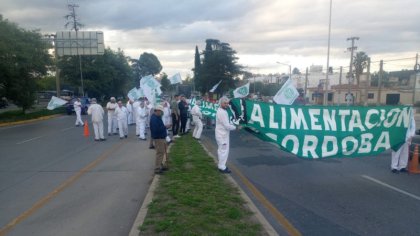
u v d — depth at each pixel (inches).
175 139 619.2
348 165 417.1
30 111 1536.7
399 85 2412.6
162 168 363.9
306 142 359.3
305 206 269.1
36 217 246.8
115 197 290.2
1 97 1240.2
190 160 418.0
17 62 1140.5
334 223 235.3
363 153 361.7
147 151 514.6
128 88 3097.9
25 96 1254.9
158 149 356.8
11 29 1166.3
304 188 318.3
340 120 359.6
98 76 2226.9
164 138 358.6
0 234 219.5
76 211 257.9
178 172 358.6
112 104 736.3
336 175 367.2
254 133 363.6
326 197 291.7
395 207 267.3
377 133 359.9
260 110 360.2
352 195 297.4
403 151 379.9
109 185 326.6
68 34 1547.7
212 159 425.7
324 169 395.5
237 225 215.6
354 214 252.2
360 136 359.3
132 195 295.4
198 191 285.0
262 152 504.7
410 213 254.4
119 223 234.5
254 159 452.8
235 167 404.2
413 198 289.6
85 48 1556.3
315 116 358.9
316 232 220.5
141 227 212.2
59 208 264.7
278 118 358.9
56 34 1542.8
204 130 795.4
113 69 2309.3
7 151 538.9
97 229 224.7
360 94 1851.6
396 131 362.3
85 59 2166.6
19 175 371.9
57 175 369.1
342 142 359.3
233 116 363.6
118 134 747.4
